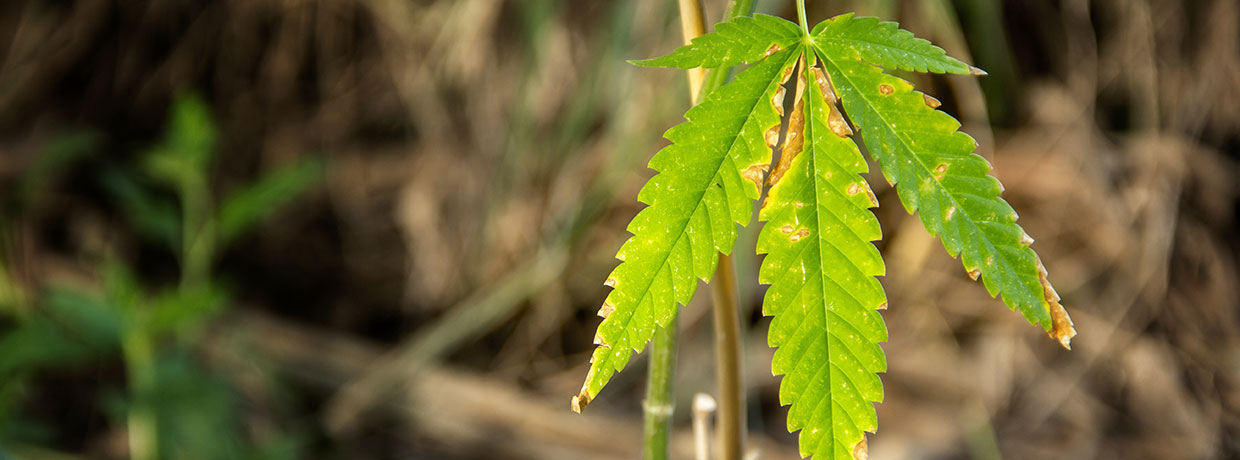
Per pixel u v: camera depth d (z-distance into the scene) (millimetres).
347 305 2432
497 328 2336
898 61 634
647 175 2090
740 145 633
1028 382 2162
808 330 632
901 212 2252
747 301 2027
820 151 634
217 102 2428
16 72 2410
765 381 2141
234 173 2430
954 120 631
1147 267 2199
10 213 2316
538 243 2217
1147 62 2199
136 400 1516
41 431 1709
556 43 2107
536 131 2156
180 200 2391
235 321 2229
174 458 1731
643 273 629
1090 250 2234
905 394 2156
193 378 1743
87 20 2400
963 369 2162
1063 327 627
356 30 2338
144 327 1554
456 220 2303
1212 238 2270
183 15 2383
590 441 2076
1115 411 2146
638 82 1981
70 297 1529
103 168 2400
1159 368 2154
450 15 2225
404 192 2354
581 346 2285
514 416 2115
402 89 2314
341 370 2232
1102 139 2232
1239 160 2281
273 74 2395
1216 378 2191
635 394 2203
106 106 2441
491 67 2207
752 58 636
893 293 2258
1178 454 2066
